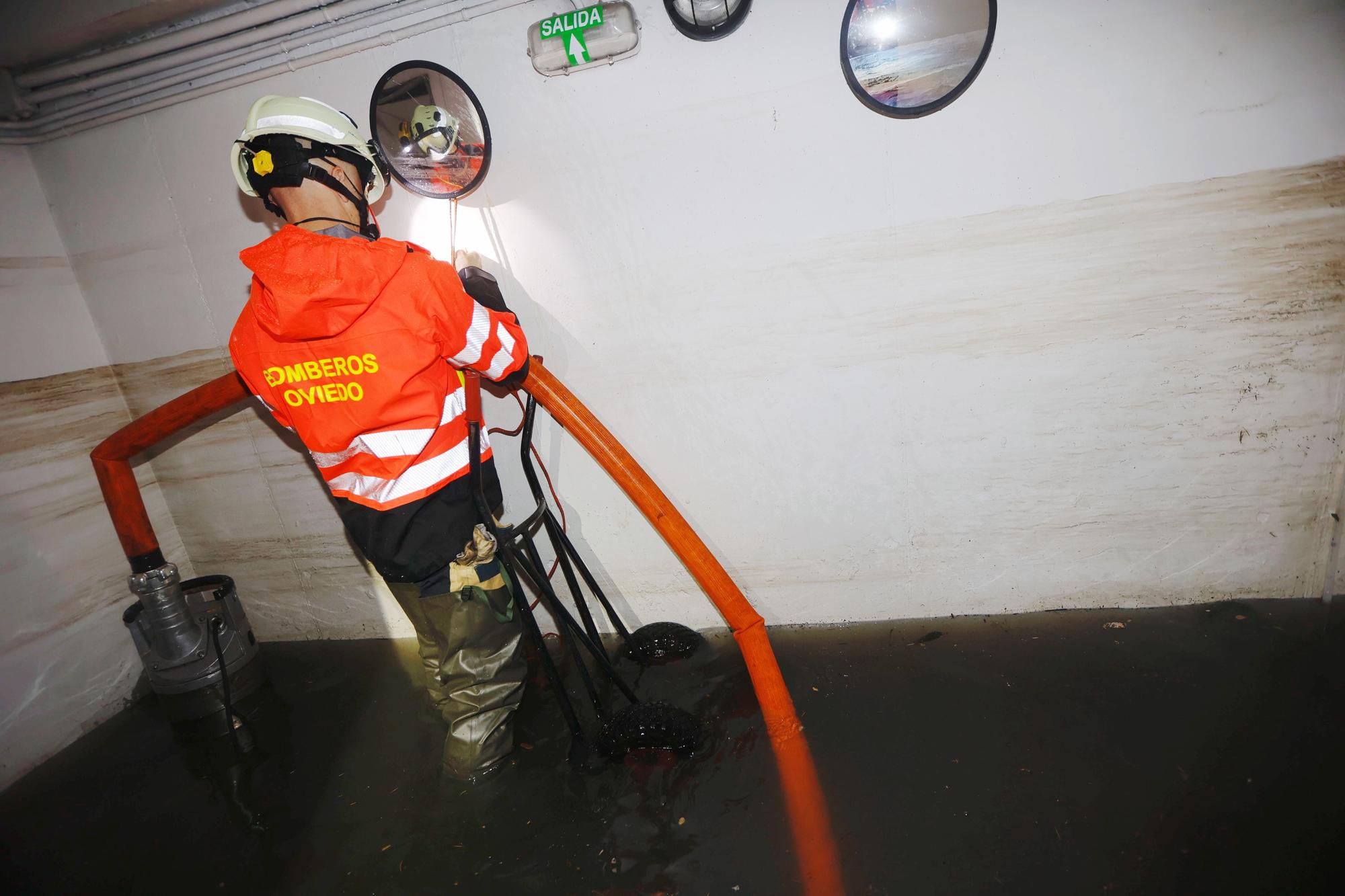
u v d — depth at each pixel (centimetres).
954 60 153
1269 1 144
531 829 158
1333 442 173
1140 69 152
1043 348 177
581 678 198
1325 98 148
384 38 175
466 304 148
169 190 208
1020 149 161
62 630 220
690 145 171
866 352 183
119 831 180
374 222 165
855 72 157
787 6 157
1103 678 175
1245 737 153
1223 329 168
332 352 134
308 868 159
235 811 181
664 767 168
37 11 183
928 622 207
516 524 221
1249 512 183
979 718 169
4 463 206
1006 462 189
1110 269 167
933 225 170
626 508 211
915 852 138
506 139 179
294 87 187
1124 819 138
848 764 161
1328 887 120
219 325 221
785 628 216
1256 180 156
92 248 221
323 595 250
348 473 150
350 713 213
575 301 191
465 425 160
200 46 184
